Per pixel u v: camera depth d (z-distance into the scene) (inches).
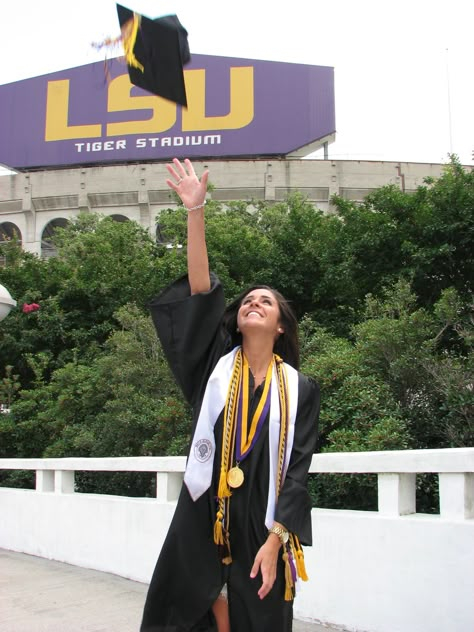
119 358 337.4
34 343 492.7
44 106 1537.9
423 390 238.1
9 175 1498.5
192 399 97.3
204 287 96.3
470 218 359.6
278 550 82.7
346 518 152.8
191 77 1481.3
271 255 494.3
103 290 510.0
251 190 1393.9
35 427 394.6
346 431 214.2
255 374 94.9
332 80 1464.1
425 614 135.1
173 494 215.0
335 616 152.8
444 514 136.3
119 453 307.4
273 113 1456.7
